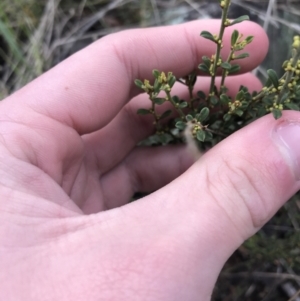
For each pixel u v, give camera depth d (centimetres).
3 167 7
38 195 7
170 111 9
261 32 10
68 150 9
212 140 9
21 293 6
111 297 6
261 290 12
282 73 13
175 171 11
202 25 10
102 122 10
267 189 7
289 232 12
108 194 11
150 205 7
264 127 7
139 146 11
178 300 6
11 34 15
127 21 16
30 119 8
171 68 10
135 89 10
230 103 8
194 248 6
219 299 12
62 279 6
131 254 6
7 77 16
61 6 17
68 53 16
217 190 7
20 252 6
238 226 7
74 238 6
